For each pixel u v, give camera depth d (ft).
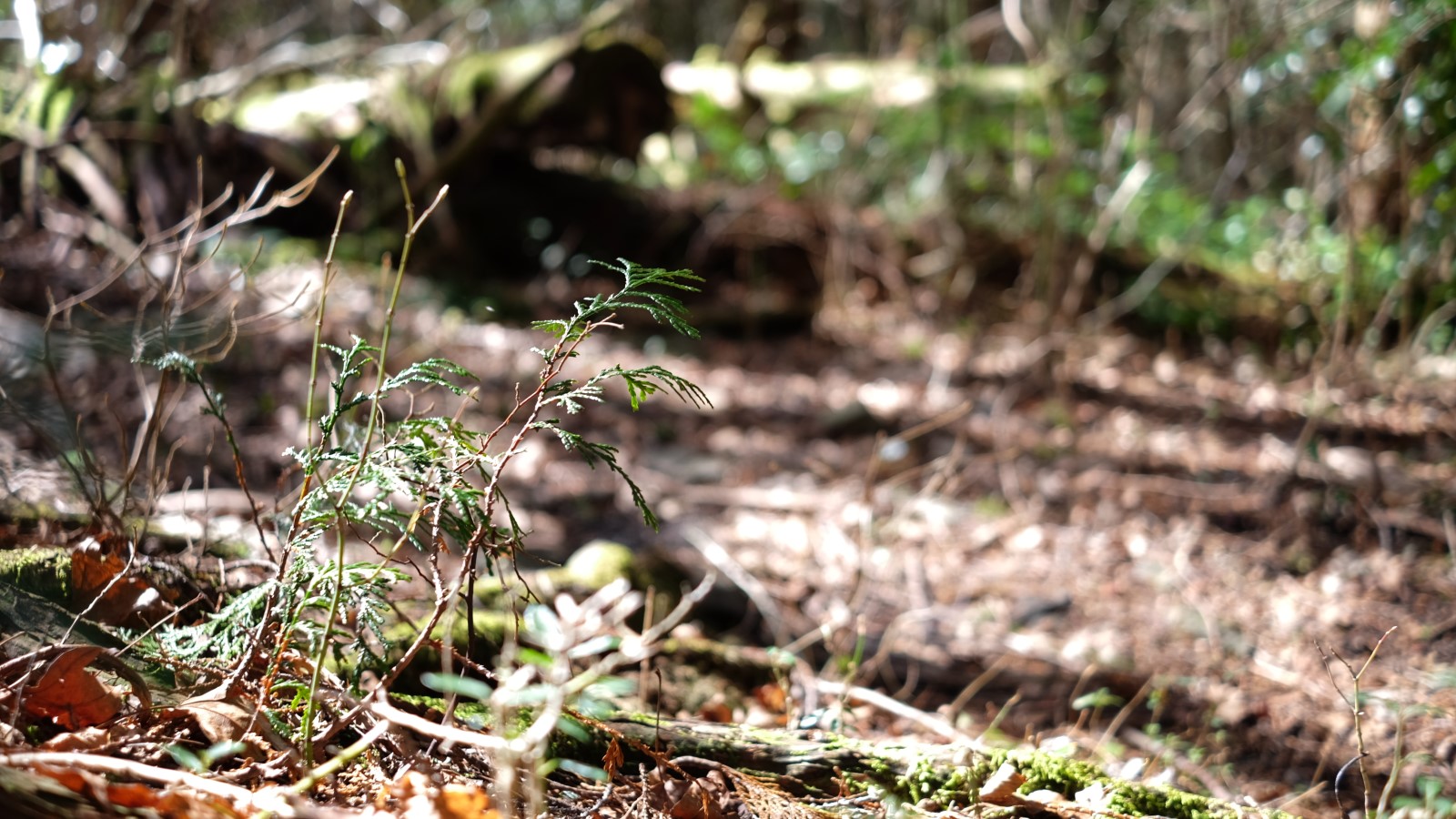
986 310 34.19
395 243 29.25
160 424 10.21
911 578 17.10
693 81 36.60
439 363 6.97
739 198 35.40
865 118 37.60
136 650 7.73
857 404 24.23
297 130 28.30
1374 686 13.93
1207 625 15.75
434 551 7.03
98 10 24.14
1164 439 23.81
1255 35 26.45
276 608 7.16
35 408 14.62
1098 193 31.99
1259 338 31.94
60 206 24.27
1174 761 11.72
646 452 22.06
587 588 13.30
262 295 11.32
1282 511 19.63
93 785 5.63
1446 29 20.01
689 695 11.20
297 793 6.00
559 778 7.78
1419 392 24.94
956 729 11.54
